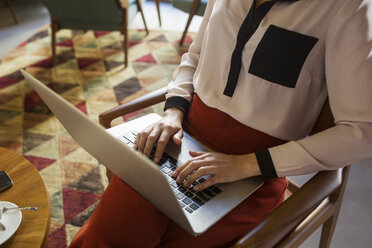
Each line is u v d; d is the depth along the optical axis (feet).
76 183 5.88
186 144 3.50
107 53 10.05
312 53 2.91
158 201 2.55
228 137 3.43
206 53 3.52
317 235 4.99
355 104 2.71
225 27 3.33
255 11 3.15
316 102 3.15
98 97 8.10
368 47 2.60
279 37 2.98
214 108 3.52
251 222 3.02
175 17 12.71
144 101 3.89
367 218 5.31
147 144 3.31
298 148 2.91
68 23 8.98
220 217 2.72
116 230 2.91
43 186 3.15
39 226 2.78
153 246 2.98
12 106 7.75
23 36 10.93
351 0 2.64
